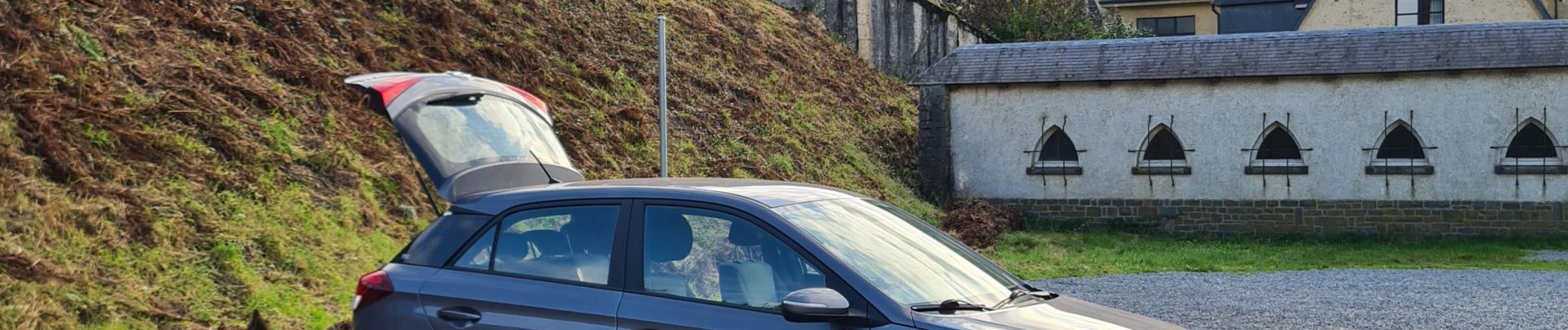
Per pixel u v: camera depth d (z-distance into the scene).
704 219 5.52
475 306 5.59
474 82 7.54
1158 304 12.67
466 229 5.86
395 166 13.41
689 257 5.45
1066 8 35.53
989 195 22.67
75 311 8.14
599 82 19.73
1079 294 13.66
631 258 5.50
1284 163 21.16
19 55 10.93
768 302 5.27
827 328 5.12
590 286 5.50
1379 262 17.61
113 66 11.98
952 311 5.27
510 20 19.91
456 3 18.97
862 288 5.19
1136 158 21.81
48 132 10.12
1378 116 20.66
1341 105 20.84
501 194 5.97
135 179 10.33
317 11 16.20
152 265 9.13
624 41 22.02
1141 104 21.73
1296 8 34.91
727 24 25.42
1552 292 13.47
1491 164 20.23
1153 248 19.66
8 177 9.22
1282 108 21.09
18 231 8.72
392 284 5.81
